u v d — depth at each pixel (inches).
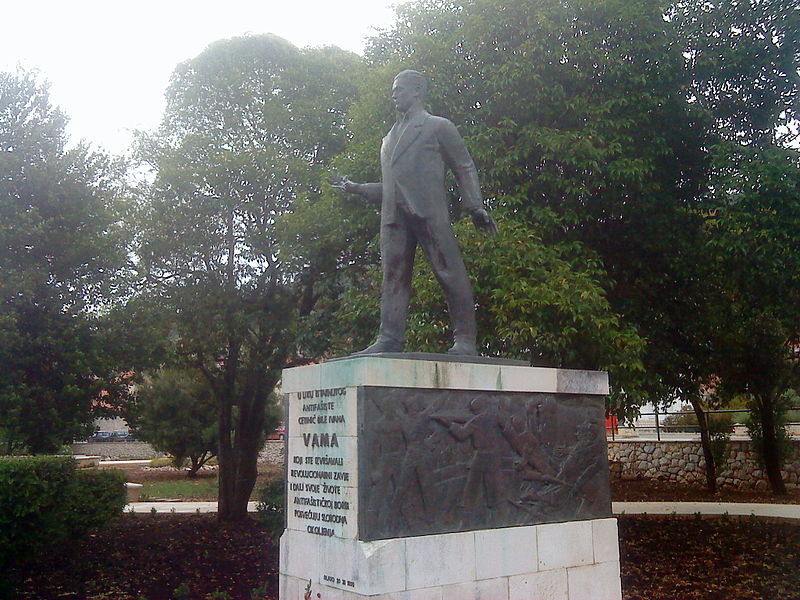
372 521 202.5
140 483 1013.2
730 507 608.4
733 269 430.3
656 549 446.0
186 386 1018.1
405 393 215.5
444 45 416.8
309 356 619.2
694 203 451.2
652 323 456.4
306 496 227.0
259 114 615.5
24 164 470.3
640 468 871.7
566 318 357.7
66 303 481.1
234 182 588.4
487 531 223.5
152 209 600.1
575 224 414.3
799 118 446.6
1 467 331.6
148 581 402.3
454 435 222.2
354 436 208.5
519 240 361.1
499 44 414.6
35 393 456.4
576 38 406.3
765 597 335.9
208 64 613.3
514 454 236.5
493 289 362.6
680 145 447.2
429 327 356.2
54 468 353.1
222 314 591.2
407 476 210.8
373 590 197.2
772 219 388.2
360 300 438.6
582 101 404.2
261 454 1274.6
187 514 674.8
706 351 521.3
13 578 374.3
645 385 425.7
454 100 417.7
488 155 397.4
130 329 518.3
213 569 434.6
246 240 591.2
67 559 453.4
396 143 245.4
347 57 658.2
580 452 254.4
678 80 436.8
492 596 220.8
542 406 247.1
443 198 245.0
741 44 445.4
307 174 579.2
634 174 390.6
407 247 243.1
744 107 463.2
